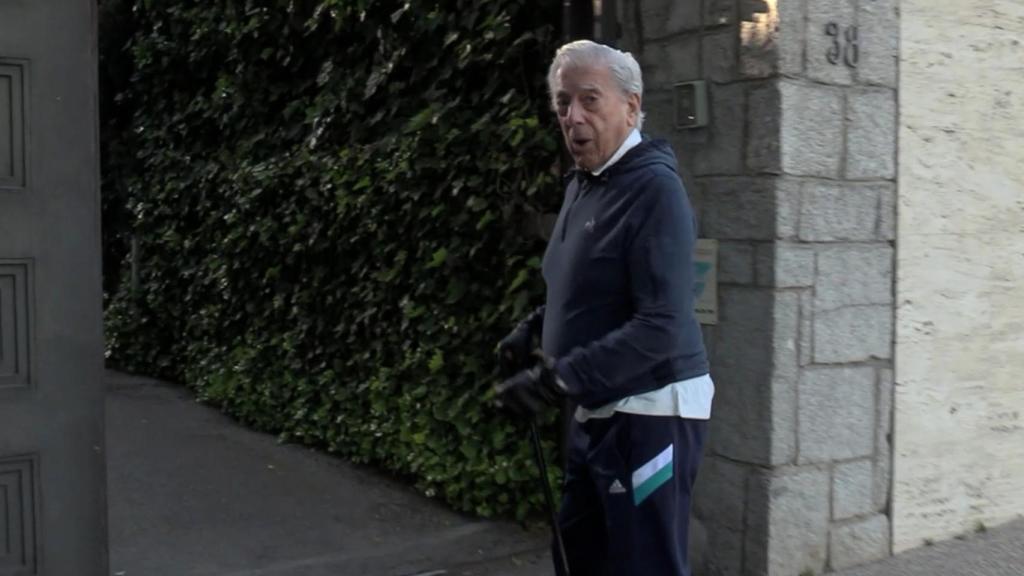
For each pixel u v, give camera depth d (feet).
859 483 14.38
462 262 16.22
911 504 15.06
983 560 14.75
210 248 22.89
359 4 18.35
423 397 16.75
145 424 20.83
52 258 10.25
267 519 15.81
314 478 17.72
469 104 16.74
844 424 14.15
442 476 16.10
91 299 10.50
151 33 26.03
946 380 15.33
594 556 10.23
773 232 13.26
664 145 9.56
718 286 13.89
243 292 21.56
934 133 14.90
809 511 13.84
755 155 13.41
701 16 13.89
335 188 18.69
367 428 17.95
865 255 14.20
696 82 13.89
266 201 20.75
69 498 10.47
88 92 10.35
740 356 13.70
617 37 14.84
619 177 9.36
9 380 10.11
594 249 9.35
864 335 14.28
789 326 13.46
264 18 21.29
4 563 10.16
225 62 23.08
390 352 17.83
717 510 14.03
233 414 21.43
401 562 14.38
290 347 19.77
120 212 27.45
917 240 14.83
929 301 15.05
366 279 18.17
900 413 14.80
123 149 27.27
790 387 13.53
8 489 10.17
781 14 13.12
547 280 10.05
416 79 17.52
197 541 14.89
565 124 9.56
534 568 14.34
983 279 15.69
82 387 10.49
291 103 20.83
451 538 15.17
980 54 15.37
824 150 13.65
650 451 9.41
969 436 15.71
